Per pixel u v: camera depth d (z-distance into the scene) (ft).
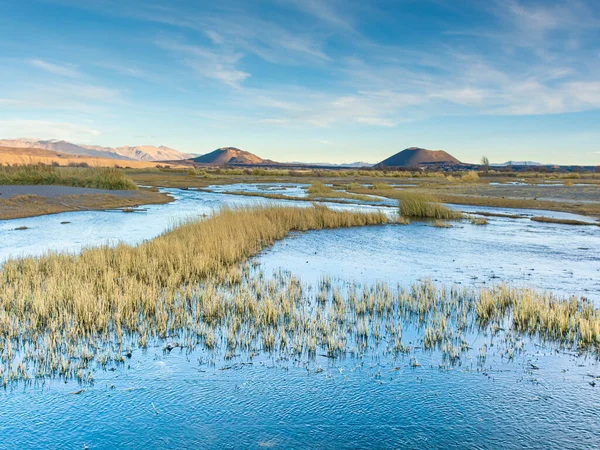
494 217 99.55
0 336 26.48
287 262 51.24
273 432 17.98
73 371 22.84
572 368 23.67
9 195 105.81
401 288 38.83
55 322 27.81
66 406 19.72
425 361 24.52
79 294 32.12
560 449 16.96
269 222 73.15
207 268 43.27
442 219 96.37
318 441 17.43
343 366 23.85
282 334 26.89
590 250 59.52
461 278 43.73
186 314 30.07
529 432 18.02
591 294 37.76
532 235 73.20
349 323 30.60
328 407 19.80
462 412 19.42
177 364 23.89
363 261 51.85
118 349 25.62
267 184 241.14
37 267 40.63
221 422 18.63
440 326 28.63
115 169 160.45
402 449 16.97
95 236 66.13
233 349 25.82
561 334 27.94
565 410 19.58
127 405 19.86
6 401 20.02
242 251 53.98
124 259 43.11
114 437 17.58
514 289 35.99
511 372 23.20
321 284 41.04
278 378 22.43
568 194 153.99
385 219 88.84
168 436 17.63
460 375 22.85
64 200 107.34
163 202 123.44
